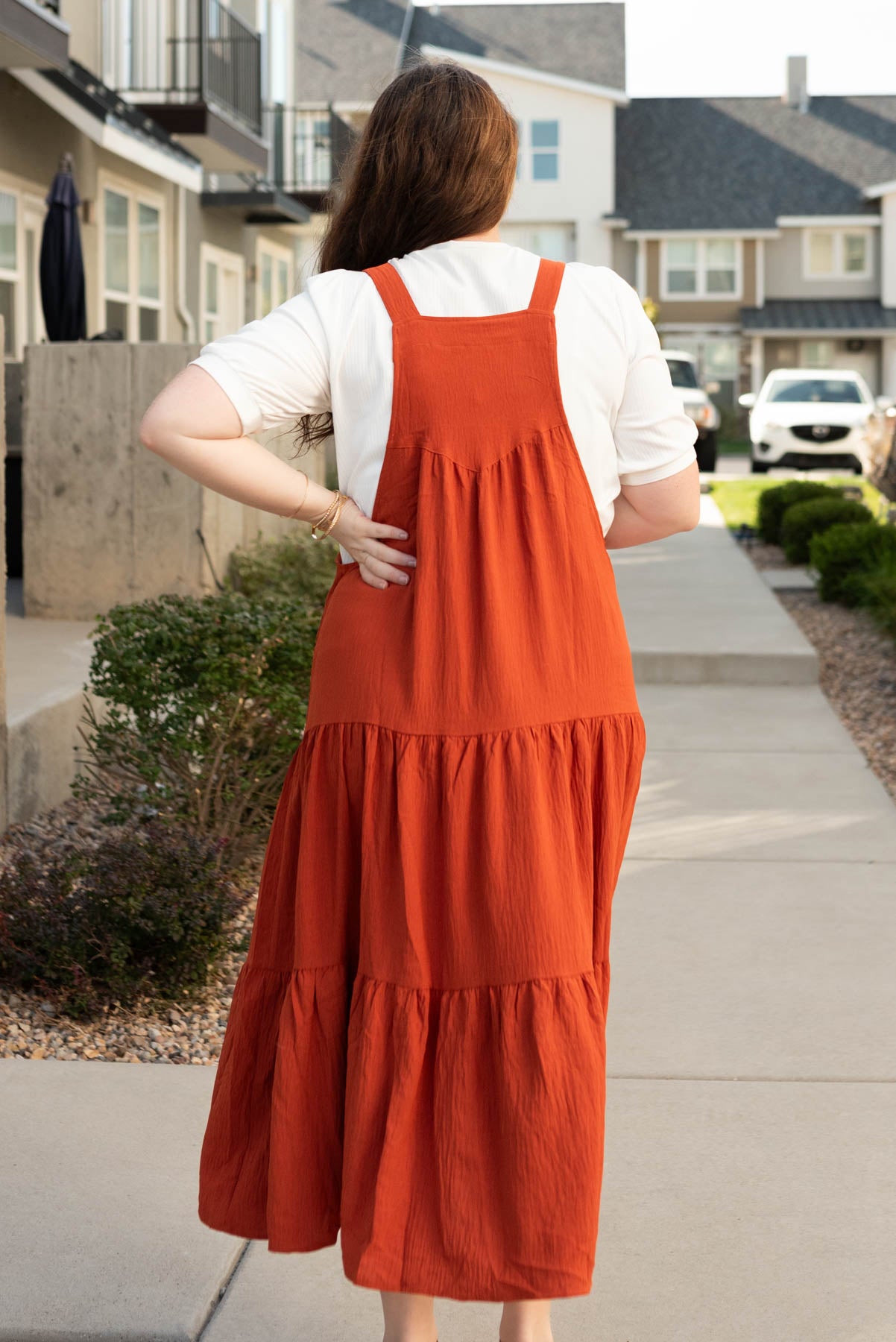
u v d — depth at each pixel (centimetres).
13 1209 254
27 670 596
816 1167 275
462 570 179
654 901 430
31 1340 220
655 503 192
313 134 2050
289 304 183
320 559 775
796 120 4297
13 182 1141
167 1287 232
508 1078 175
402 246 189
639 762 188
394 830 179
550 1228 174
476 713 177
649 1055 326
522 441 179
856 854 475
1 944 353
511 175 190
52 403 754
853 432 2195
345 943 185
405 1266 176
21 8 970
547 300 181
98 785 486
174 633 430
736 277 4047
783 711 695
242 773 448
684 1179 270
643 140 4266
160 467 751
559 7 4291
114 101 1284
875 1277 238
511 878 176
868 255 4084
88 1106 296
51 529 761
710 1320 227
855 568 983
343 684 183
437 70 191
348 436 183
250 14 1962
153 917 352
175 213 1574
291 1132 184
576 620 181
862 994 361
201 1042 338
